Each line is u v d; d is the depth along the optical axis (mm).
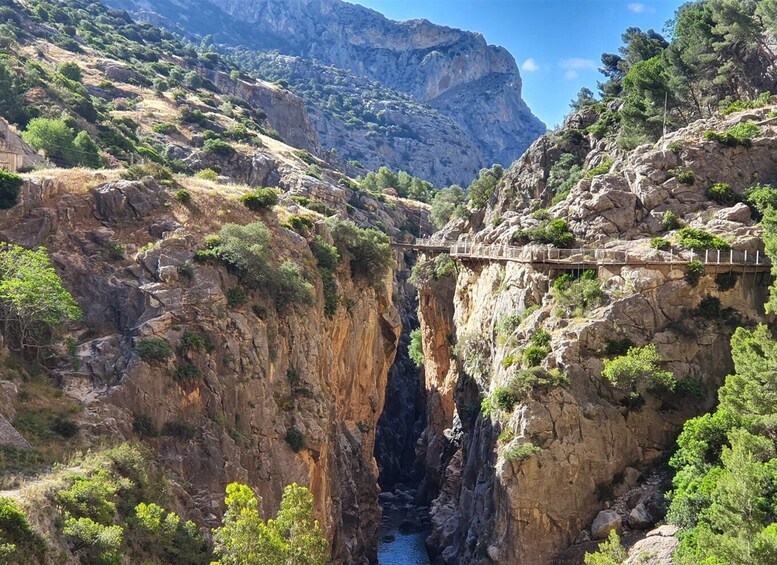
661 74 113812
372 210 169500
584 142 128250
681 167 89062
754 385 63250
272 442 69750
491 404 83000
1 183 70750
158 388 64562
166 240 72562
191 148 151250
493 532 76938
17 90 121000
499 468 75500
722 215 83625
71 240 71688
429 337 125625
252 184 145625
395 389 141750
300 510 51000
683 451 68438
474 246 104812
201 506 62625
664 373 74625
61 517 46406
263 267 74688
